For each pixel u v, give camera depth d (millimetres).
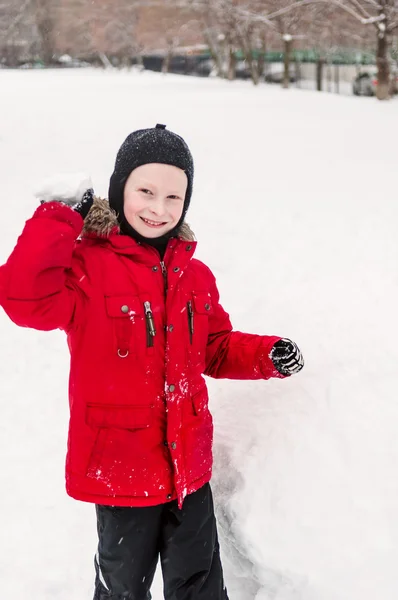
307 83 31406
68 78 25578
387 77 19922
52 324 1816
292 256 5289
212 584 2080
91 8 34844
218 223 6473
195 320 2035
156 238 1977
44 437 3480
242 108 15258
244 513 2254
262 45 29062
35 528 2871
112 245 1911
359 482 2264
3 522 2900
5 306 1766
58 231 1755
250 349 2199
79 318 1890
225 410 2717
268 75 30969
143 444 1923
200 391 2072
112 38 34938
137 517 1975
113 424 1905
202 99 17156
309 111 14992
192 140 10945
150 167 1905
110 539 1986
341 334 3184
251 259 5363
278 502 2258
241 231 6180
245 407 2689
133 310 1885
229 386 2873
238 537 2229
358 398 2572
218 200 7355
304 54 31359
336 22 24844
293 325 3471
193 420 2025
